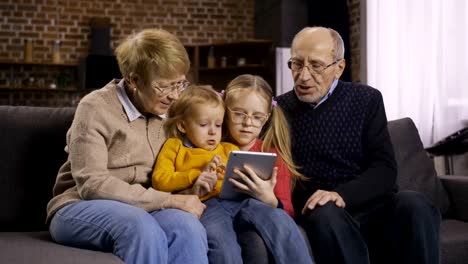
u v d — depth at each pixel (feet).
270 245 5.19
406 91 12.70
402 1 12.80
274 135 6.38
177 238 4.79
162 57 5.36
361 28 15.34
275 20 22.99
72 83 23.90
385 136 6.75
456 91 11.37
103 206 4.98
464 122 11.29
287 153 6.38
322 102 6.79
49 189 6.32
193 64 24.31
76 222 5.03
